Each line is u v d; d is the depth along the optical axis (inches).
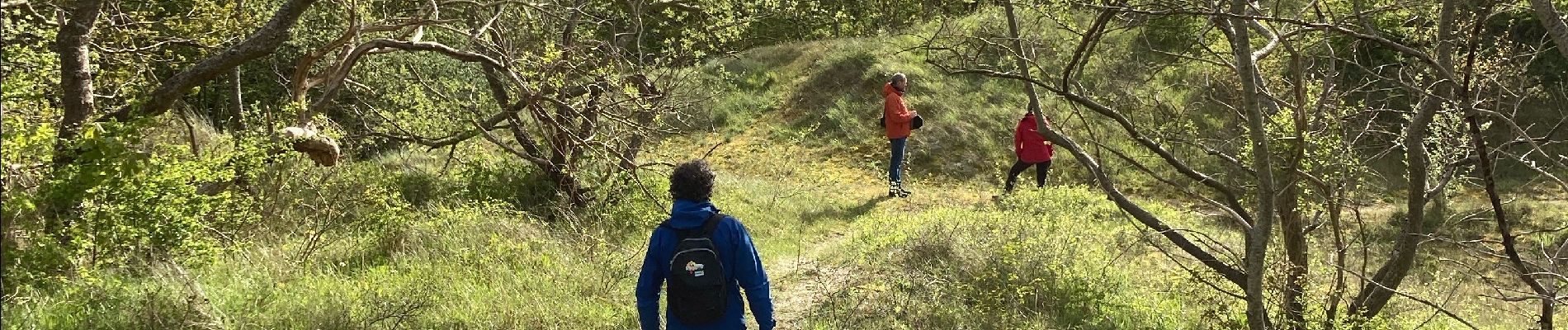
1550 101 581.0
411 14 354.0
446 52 288.4
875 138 637.9
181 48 393.4
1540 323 197.6
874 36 781.3
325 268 249.6
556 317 215.8
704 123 670.5
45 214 185.8
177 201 197.9
